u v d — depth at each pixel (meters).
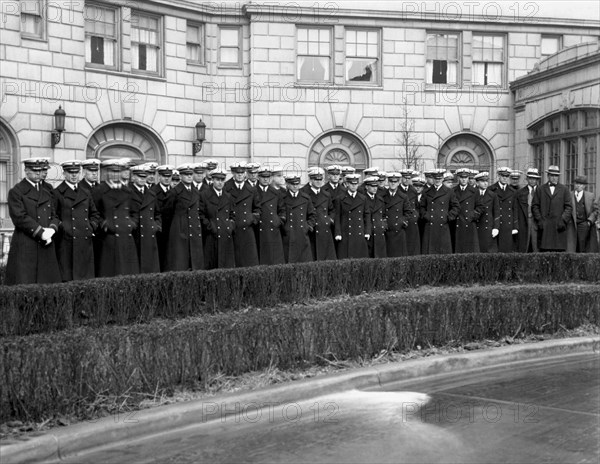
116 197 12.35
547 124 24.41
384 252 15.70
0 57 20.08
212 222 13.66
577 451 6.24
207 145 25.20
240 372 8.27
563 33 26.80
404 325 9.62
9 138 20.42
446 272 14.49
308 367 8.73
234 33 25.55
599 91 21.39
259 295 11.57
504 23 26.42
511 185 17.47
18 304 9.31
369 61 26.11
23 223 11.16
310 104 25.55
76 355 6.93
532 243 17.27
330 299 12.55
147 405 7.31
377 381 8.66
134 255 12.41
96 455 6.38
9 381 6.56
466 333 10.17
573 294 11.02
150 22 23.95
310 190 15.29
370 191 15.78
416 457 6.15
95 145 22.61
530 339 10.55
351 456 6.20
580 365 9.55
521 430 6.82
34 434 6.40
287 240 14.62
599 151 21.55
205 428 7.11
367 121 25.88
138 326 7.73
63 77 21.48
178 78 24.33
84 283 9.92
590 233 17.16
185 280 10.78
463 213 16.59
